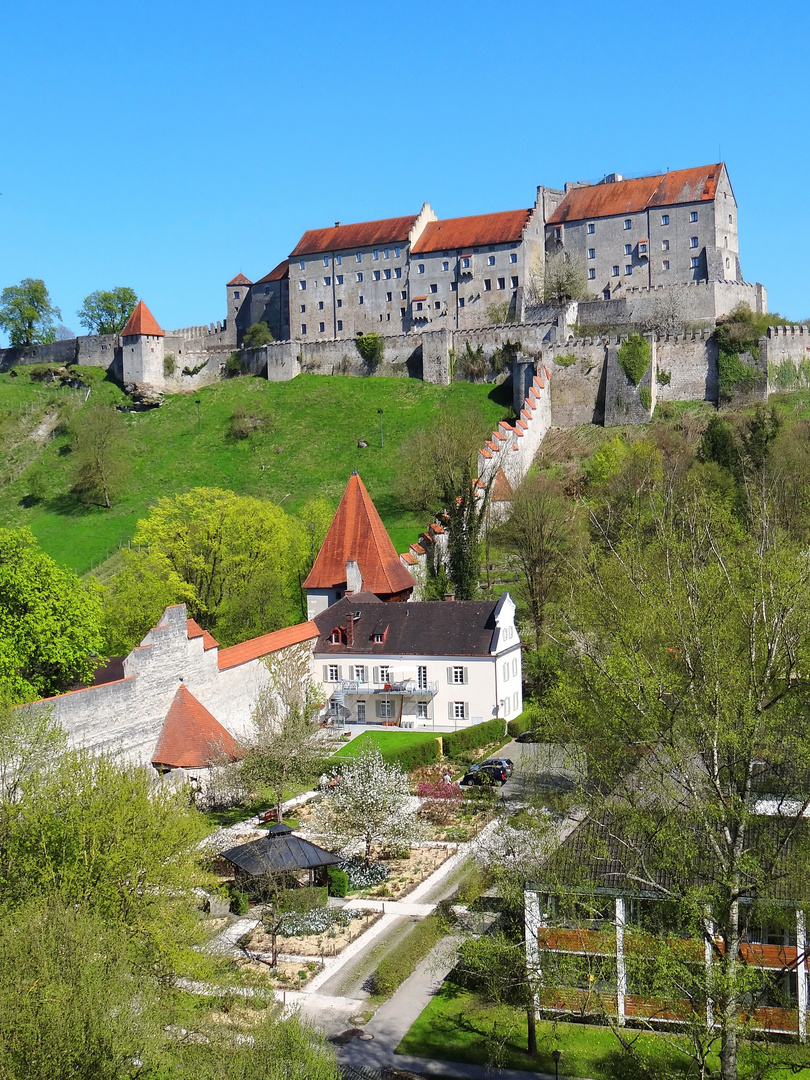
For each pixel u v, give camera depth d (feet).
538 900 146.51
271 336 649.61
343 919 178.70
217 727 235.61
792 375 468.75
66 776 145.38
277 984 157.99
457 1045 142.41
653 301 527.40
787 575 136.77
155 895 138.72
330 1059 113.91
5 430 595.06
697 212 552.82
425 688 286.46
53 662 236.84
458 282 602.44
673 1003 127.44
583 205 588.09
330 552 327.06
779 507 278.26
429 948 165.68
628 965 127.75
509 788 236.22
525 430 452.76
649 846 138.82
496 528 388.98
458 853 205.67
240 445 536.01
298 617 345.10
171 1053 112.88
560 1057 138.92
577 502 372.79
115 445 535.60
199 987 145.38
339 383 567.59
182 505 400.88
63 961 111.96
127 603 308.60
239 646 265.95
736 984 114.01
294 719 241.96
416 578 343.05
